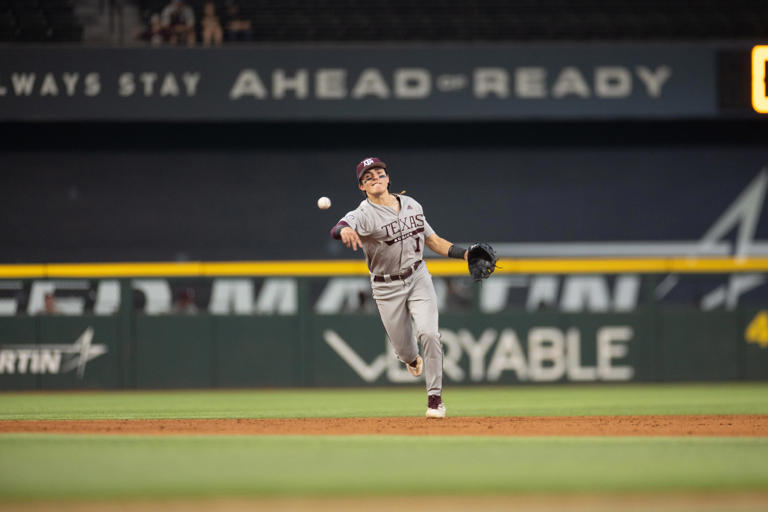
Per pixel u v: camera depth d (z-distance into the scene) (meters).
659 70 52.06
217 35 53.50
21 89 50.12
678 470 14.06
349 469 14.27
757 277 51.75
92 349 44.88
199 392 43.94
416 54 51.53
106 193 53.94
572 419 23.47
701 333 47.25
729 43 52.28
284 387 45.50
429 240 23.09
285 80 51.16
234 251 54.47
